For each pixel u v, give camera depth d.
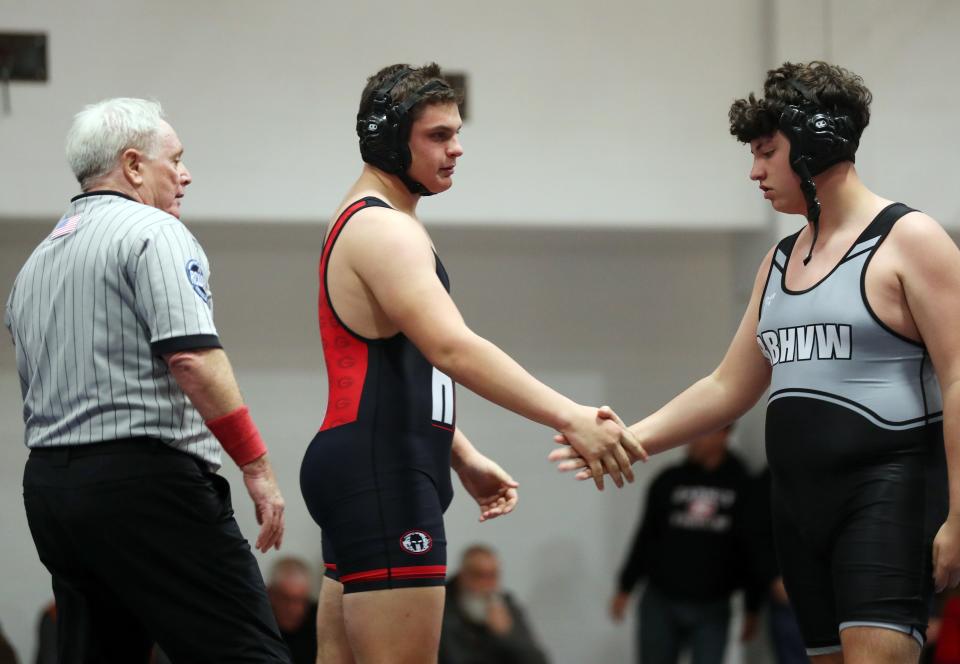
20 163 14.44
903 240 5.94
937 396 6.05
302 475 6.32
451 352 6.00
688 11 15.61
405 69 6.49
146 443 6.14
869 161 15.59
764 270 6.90
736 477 15.77
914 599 5.82
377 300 6.16
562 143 15.38
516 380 6.14
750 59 15.66
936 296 5.84
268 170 14.88
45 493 6.19
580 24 15.45
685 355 17.44
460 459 7.45
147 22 14.72
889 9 15.59
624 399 17.34
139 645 6.75
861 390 5.99
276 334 16.69
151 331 6.16
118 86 14.62
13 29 14.45
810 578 6.26
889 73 15.58
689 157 15.55
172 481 6.15
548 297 17.31
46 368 6.31
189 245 6.37
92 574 6.43
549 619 16.97
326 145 14.95
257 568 6.46
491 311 17.19
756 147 6.43
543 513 17.06
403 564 5.99
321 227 15.31
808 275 6.25
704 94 15.62
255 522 16.27
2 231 15.38
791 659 15.07
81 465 6.12
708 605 15.54
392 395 6.16
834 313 6.05
